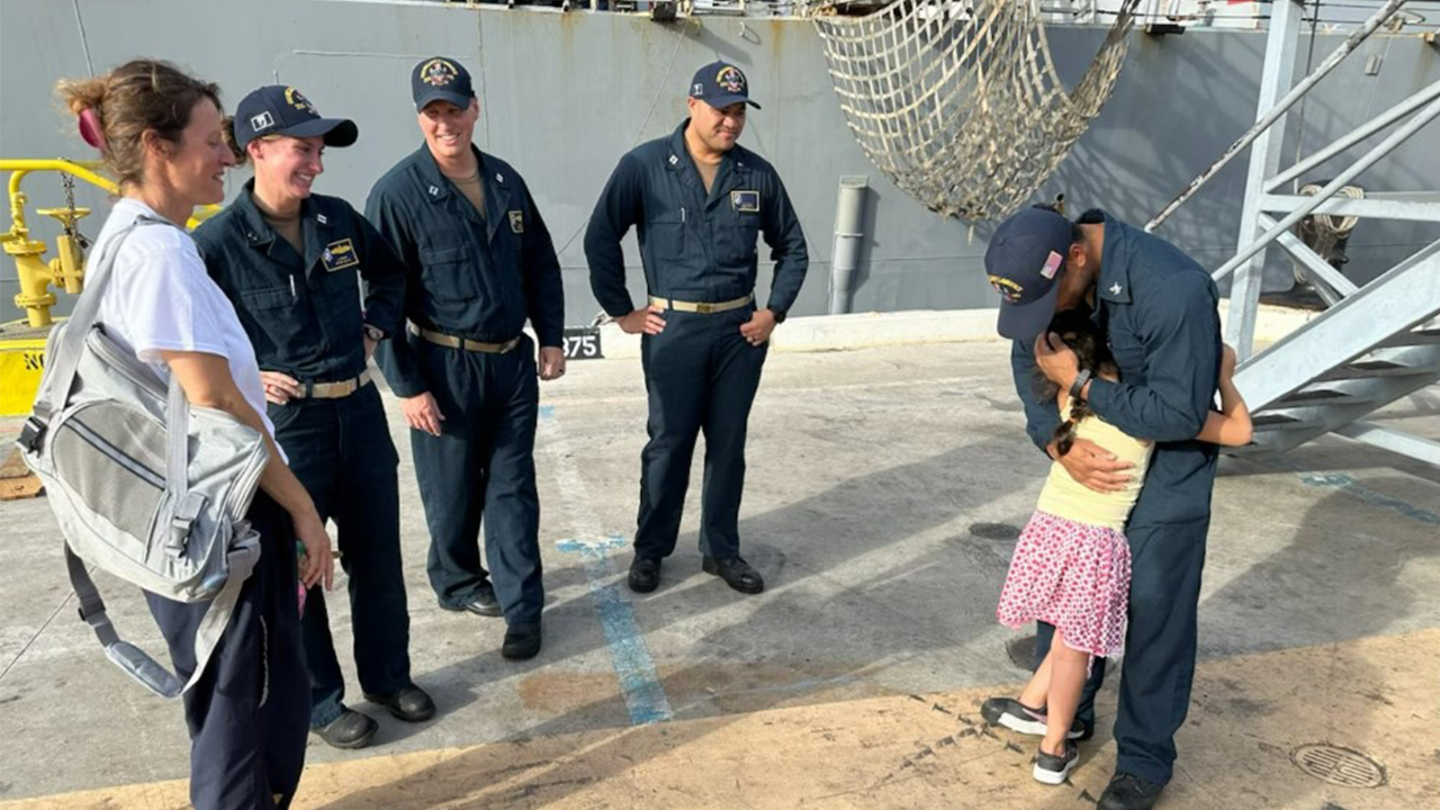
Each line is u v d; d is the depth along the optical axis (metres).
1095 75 6.68
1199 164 8.68
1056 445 2.19
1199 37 8.34
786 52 7.53
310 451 2.33
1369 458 5.18
